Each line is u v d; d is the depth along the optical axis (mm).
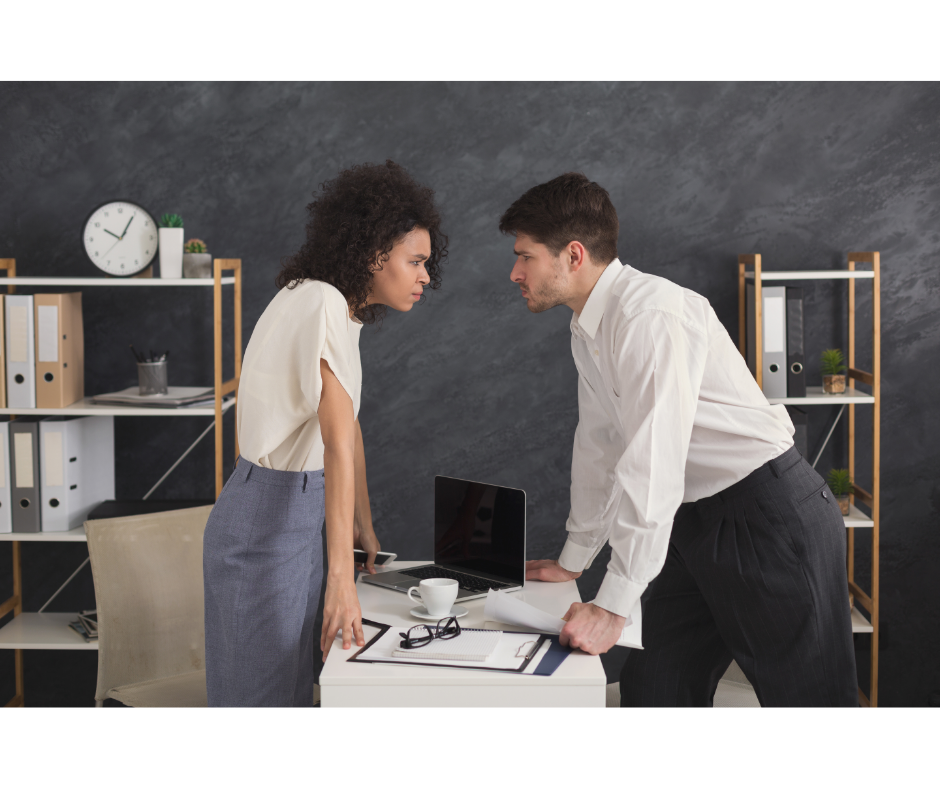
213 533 1836
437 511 2258
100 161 3059
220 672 1843
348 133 3064
